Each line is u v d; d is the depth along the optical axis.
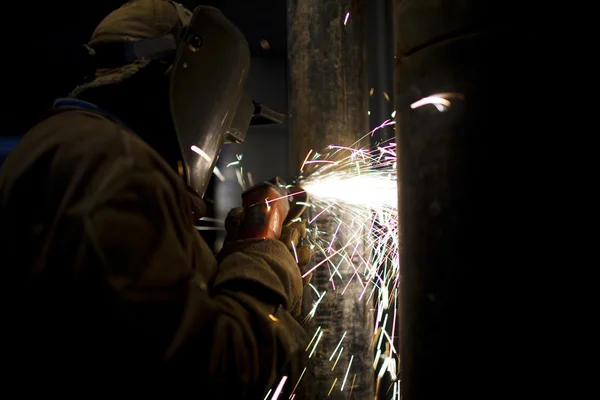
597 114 0.61
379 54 2.97
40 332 0.71
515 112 0.63
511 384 0.63
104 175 0.73
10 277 0.73
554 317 0.62
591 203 0.61
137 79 0.97
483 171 0.65
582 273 0.61
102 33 1.00
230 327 0.79
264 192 1.10
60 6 2.96
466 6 0.67
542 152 0.62
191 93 0.99
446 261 0.69
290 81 1.48
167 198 0.78
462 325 0.67
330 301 1.41
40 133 0.82
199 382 0.74
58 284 0.70
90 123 0.81
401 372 0.81
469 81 0.66
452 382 0.68
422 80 0.72
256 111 1.34
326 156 1.41
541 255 0.62
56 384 0.72
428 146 0.72
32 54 3.12
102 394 0.71
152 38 0.99
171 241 0.76
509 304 0.63
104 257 0.69
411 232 0.76
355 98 1.45
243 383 0.78
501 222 0.64
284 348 0.85
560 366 0.61
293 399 1.44
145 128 0.97
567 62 0.62
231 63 1.06
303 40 1.44
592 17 0.61
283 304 0.92
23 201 0.76
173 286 0.73
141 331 0.69
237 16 3.11
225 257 0.99
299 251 1.18
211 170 1.08
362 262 1.44
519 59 0.63
